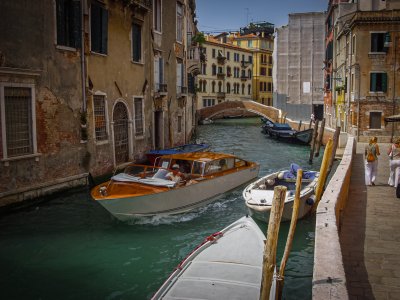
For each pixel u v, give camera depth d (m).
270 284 4.68
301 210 10.84
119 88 16.34
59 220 10.91
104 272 8.10
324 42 46.41
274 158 23.88
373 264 6.18
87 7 14.04
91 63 14.44
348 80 29.17
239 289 5.60
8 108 11.23
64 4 13.17
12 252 8.95
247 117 65.00
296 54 47.59
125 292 7.35
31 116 11.88
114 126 16.30
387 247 6.84
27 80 11.64
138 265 8.43
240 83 65.75
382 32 26.73
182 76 24.06
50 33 12.48
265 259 4.67
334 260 4.81
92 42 14.44
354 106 27.59
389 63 26.91
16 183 11.40
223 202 12.88
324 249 5.11
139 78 18.11
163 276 7.96
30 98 11.83
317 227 5.88
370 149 11.76
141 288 7.50
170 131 22.06
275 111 48.41
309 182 12.55
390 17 26.36
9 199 11.13
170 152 16.75
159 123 21.06
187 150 17.92
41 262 8.50
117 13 16.11
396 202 9.85
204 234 10.17
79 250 9.11
